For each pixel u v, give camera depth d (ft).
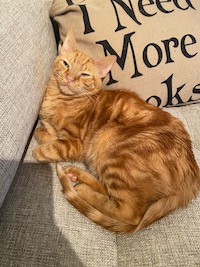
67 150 1.26
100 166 1.21
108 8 1.23
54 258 0.88
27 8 1.00
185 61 1.34
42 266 0.86
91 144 1.29
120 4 1.25
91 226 1.00
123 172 1.12
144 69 1.30
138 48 1.26
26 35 0.96
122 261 0.93
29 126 1.02
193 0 1.39
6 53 0.83
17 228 0.93
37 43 1.07
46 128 1.38
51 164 1.20
